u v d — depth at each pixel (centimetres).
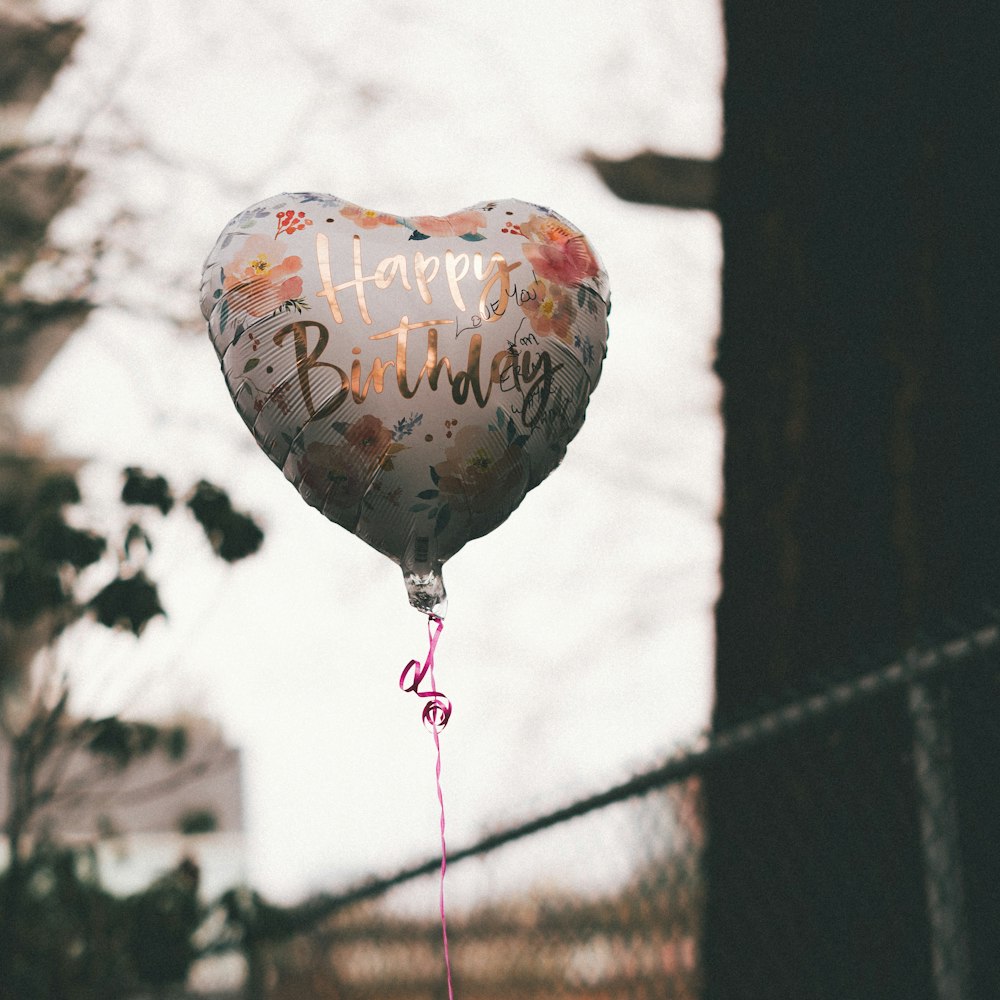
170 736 429
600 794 321
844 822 311
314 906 532
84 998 401
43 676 386
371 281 224
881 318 348
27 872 402
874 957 300
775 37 389
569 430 237
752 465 372
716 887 351
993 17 343
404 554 234
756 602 365
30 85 485
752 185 391
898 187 352
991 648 210
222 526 367
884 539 335
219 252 235
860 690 237
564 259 234
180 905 392
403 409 221
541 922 407
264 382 227
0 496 382
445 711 235
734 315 392
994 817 271
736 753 274
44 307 445
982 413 327
